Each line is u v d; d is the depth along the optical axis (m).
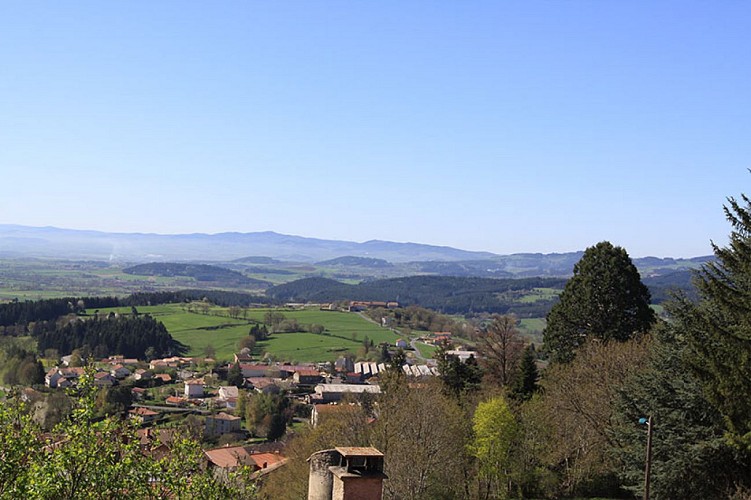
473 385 63.78
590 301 58.06
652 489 31.08
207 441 89.56
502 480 44.81
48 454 19.28
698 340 28.00
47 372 107.62
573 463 44.81
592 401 43.03
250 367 136.50
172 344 159.88
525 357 58.16
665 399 31.20
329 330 193.00
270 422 95.12
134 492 19.98
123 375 124.06
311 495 20.94
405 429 43.12
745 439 25.00
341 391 112.81
